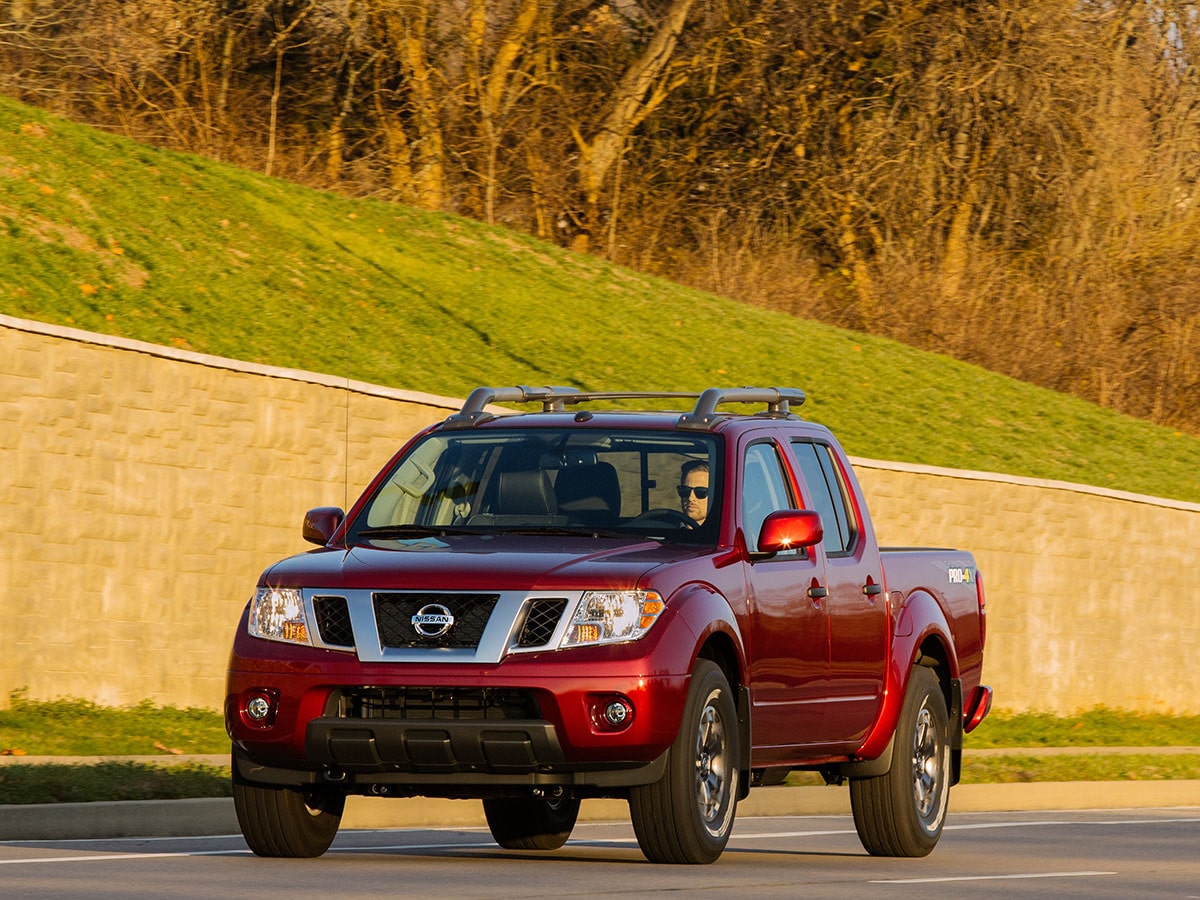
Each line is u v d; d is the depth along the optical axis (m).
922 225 107.00
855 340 88.56
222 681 52.31
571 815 32.06
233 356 62.47
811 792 45.59
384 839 33.97
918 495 69.25
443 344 71.00
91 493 49.66
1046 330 105.19
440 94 100.62
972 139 108.06
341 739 24.44
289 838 26.94
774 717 27.52
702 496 27.38
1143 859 33.25
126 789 35.25
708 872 25.91
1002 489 71.88
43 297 60.25
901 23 107.00
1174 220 114.69
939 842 36.06
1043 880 28.08
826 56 108.44
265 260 71.06
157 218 69.69
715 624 25.44
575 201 105.50
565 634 24.34
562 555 25.20
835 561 29.56
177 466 51.62
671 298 84.69
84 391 49.62
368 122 101.31
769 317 87.50
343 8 97.50
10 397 48.09
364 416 56.28
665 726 24.44
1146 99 115.00
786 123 108.38
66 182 68.44
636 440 28.16
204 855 28.44
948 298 103.44
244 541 53.12
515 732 23.97
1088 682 74.12
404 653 24.39
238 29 96.25
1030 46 106.81
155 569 50.97
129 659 50.28
